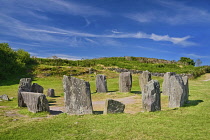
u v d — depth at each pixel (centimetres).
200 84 3058
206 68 5059
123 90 2405
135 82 3562
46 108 1259
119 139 762
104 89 2498
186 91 1551
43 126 949
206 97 1764
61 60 5722
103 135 809
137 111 1317
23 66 4334
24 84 1555
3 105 1620
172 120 1004
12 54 4841
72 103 1187
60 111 1368
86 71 4538
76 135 819
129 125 923
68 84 1207
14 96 2239
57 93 2555
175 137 767
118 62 6481
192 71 4534
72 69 4575
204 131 828
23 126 957
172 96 1378
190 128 870
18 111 1334
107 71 4897
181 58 9625
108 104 1167
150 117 1071
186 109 1252
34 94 1277
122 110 1203
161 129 860
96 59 7300
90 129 891
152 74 4662
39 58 5603
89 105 1177
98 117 1087
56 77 4028
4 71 3891
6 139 791
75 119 1064
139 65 6316
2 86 3081
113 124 945
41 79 3828
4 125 984
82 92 1187
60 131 873
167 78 2094
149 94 1218
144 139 754
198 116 1076
